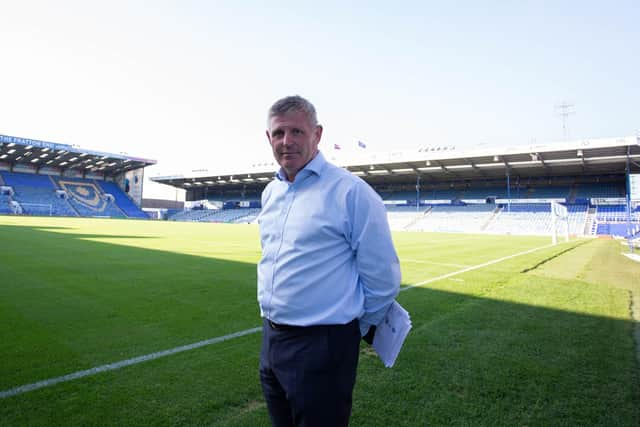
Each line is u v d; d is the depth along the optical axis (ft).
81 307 15.35
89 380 8.82
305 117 4.85
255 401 7.99
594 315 14.90
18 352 10.43
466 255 38.99
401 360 10.27
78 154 153.17
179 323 13.41
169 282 21.13
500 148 108.27
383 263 4.71
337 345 4.54
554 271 27.32
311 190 4.85
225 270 25.98
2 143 131.54
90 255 32.14
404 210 156.87
